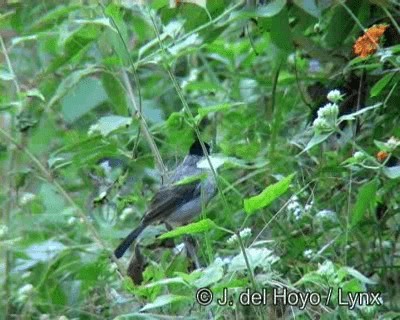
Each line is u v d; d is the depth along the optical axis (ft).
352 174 31.73
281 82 37.60
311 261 30.55
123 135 37.29
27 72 42.55
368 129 34.53
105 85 35.88
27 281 36.17
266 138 38.55
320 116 28.50
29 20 38.58
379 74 32.91
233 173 36.04
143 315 27.61
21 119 36.24
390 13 33.55
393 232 33.55
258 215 33.73
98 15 34.55
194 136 35.58
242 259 26.94
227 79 42.96
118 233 34.14
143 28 37.70
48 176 33.83
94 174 36.91
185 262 31.81
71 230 37.55
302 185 33.81
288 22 33.63
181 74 47.80
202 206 31.14
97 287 33.99
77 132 37.73
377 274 32.68
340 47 34.78
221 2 34.55
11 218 36.60
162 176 33.60
